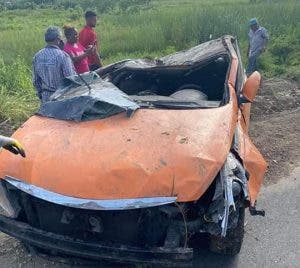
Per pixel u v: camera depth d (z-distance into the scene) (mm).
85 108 4277
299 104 8820
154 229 3545
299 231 4781
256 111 8312
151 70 5707
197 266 4191
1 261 4336
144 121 4105
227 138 3943
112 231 3555
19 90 9219
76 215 3557
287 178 5887
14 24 25328
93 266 3898
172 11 18516
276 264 4254
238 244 4113
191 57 5859
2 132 7465
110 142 3836
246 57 12242
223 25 14398
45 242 3604
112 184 3480
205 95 5297
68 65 5934
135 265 3689
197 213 3633
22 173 3775
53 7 43281
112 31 15461
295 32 14195
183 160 3580
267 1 21188
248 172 4035
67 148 3836
